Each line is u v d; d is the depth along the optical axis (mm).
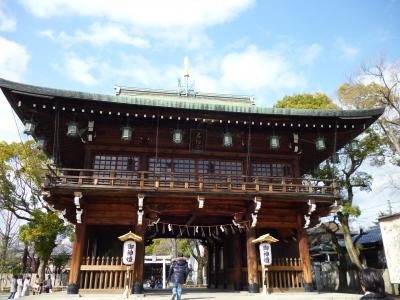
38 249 31672
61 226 32031
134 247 15641
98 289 16312
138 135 19094
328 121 18656
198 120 18016
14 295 25484
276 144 18453
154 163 19109
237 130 19266
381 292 4730
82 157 22656
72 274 16234
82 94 16234
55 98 16234
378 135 27000
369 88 26812
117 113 17188
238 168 19812
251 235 18125
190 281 54406
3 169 30984
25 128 17016
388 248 23266
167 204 18031
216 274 25188
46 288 30906
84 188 16234
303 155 22750
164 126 18797
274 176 20062
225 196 17172
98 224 17688
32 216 33656
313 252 40438
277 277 18109
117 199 17656
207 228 23234
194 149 19453
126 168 18766
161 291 23781
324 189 18375
